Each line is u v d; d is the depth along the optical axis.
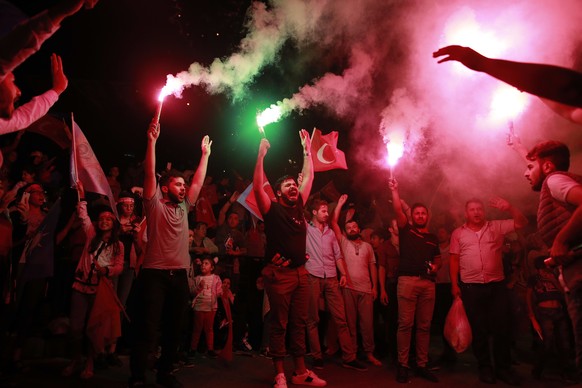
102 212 5.34
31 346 5.74
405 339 5.53
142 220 6.09
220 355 5.83
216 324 6.65
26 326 5.18
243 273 7.33
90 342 4.99
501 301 5.55
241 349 6.81
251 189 6.64
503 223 5.66
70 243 6.27
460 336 5.30
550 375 5.81
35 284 5.23
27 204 5.87
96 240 5.23
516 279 7.18
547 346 5.56
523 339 8.34
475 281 5.53
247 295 7.18
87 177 5.45
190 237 6.72
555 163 2.68
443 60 1.51
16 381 4.76
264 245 7.68
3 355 5.45
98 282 5.15
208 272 6.31
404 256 5.73
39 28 1.87
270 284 4.96
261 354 6.57
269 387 5.05
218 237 7.62
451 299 7.43
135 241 5.86
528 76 1.36
